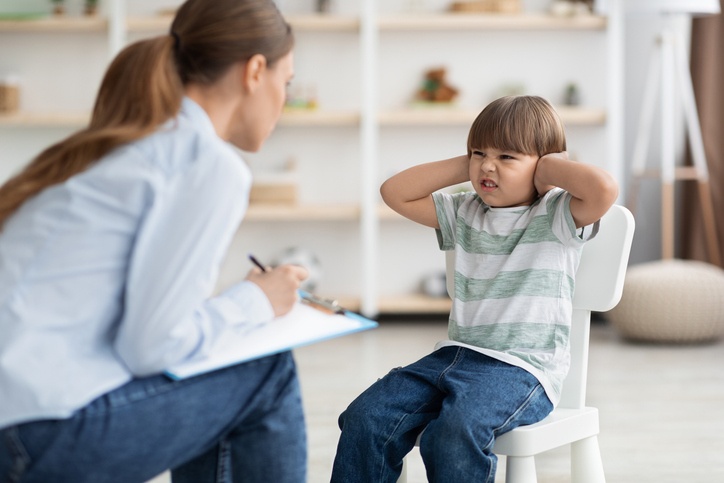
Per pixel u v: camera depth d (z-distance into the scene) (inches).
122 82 54.7
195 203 51.1
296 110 187.3
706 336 161.6
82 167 52.0
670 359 150.0
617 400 123.3
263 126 58.8
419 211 75.0
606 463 96.5
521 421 63.9
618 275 70.5
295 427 58.3
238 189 52.0
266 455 57.7
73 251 50.9
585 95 195.0
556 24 187.2
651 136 198.8
